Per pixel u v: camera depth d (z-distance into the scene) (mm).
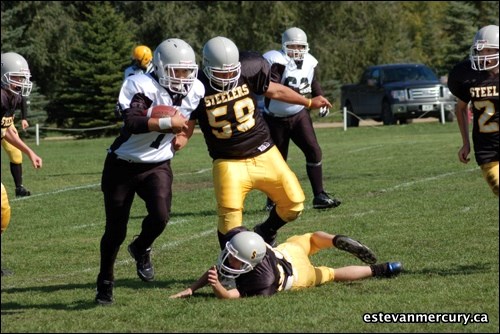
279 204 16172
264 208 25328
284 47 22844
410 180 30016
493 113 16031
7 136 18891
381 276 15406
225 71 15227
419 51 113812
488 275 15219
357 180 30688
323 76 88000
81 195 30250
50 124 82312
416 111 60844
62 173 38562
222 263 14055
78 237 21875
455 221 21172
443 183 28641
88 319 13086
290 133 23250
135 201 28453
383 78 63156
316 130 63250
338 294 14180
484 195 25328
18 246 20750
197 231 21859
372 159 38625
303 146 23125
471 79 16172
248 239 13977
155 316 13133
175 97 14250
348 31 89812
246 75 15789
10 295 15227
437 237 19250
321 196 23141
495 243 18281
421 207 23703
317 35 88562
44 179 36125
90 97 73500
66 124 82438
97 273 17359
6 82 15250
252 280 14188
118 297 14695
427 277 15328
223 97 15516
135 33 86125
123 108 13828
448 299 13547
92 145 58969
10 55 15281
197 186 31453
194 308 13500
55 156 48594
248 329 12227
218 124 15594
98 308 13812
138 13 88875
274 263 14352
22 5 82438
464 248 17906
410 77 62969
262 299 13977
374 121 70688
